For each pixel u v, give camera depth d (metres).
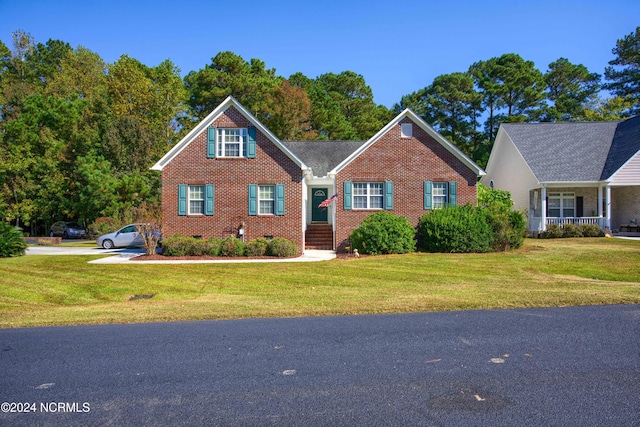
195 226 21.42
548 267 14.85
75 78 50.72
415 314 8.59
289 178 21.38
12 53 55.22
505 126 31.61
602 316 8.12
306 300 10.10
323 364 5.82
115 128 37.06
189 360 6.07
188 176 21.48
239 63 48.16
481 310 8.82
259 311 8.97
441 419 4.25
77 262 17.86
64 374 5.59
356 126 48.12
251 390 5.02
